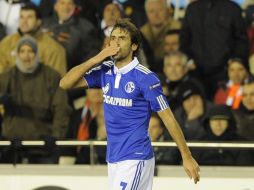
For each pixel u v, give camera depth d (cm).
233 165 2620
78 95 3306
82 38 3428
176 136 1867
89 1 3484
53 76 3138
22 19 3384
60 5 3447
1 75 3145
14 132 3095
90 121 3084
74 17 3453
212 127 2812
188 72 3362
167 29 3475
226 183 2366
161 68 3416
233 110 3102
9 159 2698
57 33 3434
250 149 2617
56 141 2445
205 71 3369
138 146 1888
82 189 2439
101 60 1852
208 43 3372
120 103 1884
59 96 3117
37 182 2472
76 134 3092
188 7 3416
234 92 3206
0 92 3138
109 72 1905
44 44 3362
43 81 3127
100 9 3481
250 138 2989
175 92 3127
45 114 3112
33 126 3098
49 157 2736
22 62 3127
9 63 3412
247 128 3006
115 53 1844
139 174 1892
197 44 3388
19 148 2631
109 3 3466
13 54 3406
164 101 1870
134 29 1869
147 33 3469
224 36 3362
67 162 2775
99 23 3484
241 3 3562
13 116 3102
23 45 3127
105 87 1906
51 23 3466
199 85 3088
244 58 3381
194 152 2642
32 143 2475
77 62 3422
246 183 2355
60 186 2453
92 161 2459
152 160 1925
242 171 2364
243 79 3212
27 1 3572
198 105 3017
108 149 1928
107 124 1920
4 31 3538
